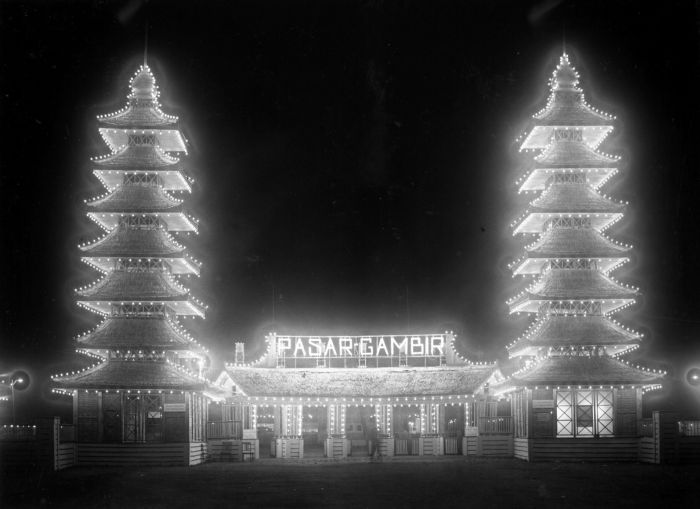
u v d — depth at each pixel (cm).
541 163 6738
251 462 6719
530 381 6331
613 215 6794
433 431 7844
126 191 6712
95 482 5022
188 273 7312
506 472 5503
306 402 7325
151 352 6481
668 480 4978
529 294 6638
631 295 6606
